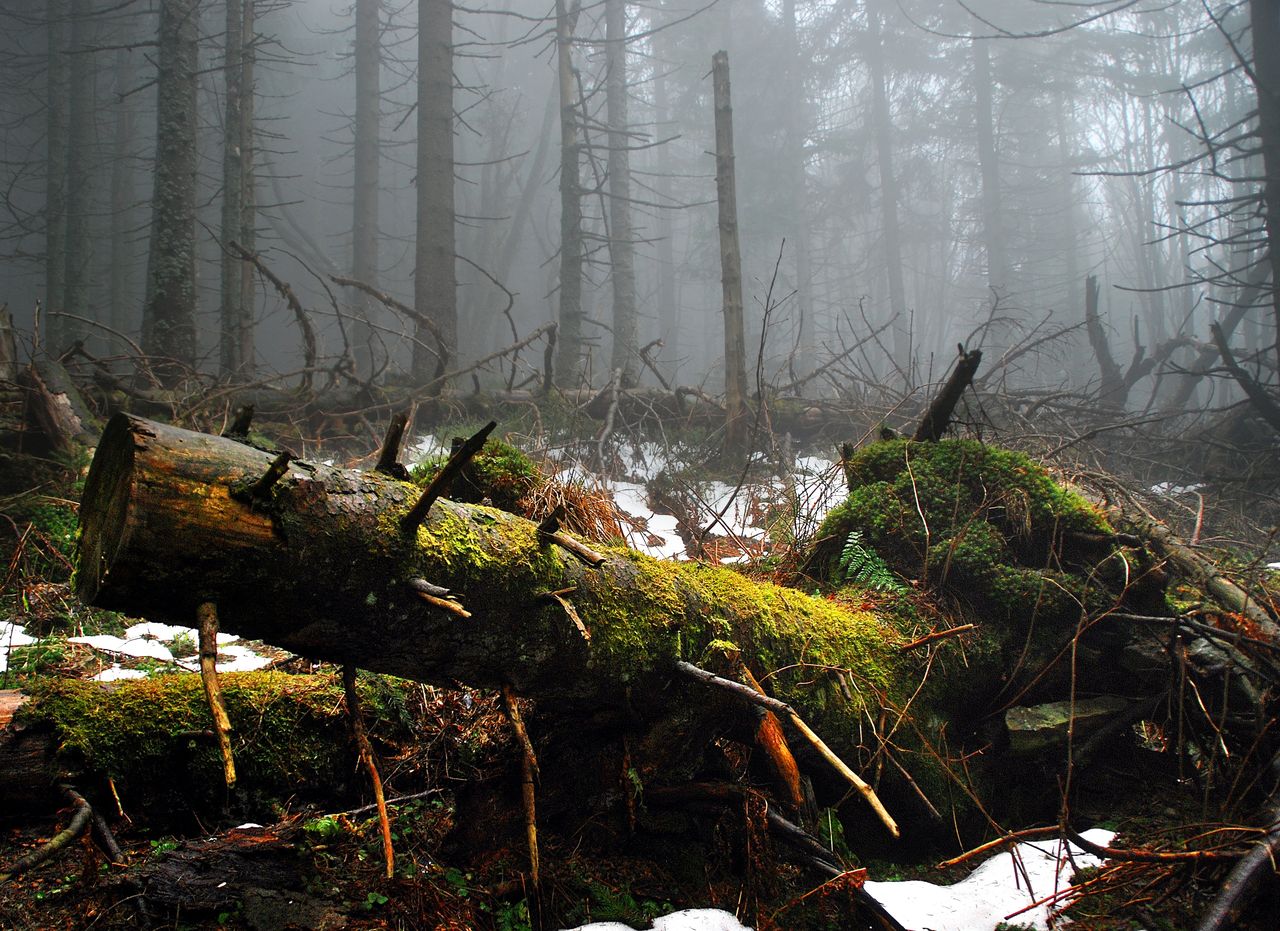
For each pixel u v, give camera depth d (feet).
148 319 38.47
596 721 9.71
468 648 8.33
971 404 33.01
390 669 8.36
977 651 11.97
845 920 9.51
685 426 34.88
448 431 32.12
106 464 7.06
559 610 8.77
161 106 38.58
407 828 9.70
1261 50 35.27
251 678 10.42
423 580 7.60
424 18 45.21
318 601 7.38
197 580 6.81
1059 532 13.15
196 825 9.60
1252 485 29.78
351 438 31.71
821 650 10.98
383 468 8.50
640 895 9.40
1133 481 28.25
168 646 15.10
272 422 31.01
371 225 69.00
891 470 14.47
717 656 9.72
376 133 70.23
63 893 8.25
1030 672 12.13
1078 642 12.38
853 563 13.17
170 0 38.96
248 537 6.89
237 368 41.55
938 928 9.17
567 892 9.16
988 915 9.37
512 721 8.71
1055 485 13.64
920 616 12.36
